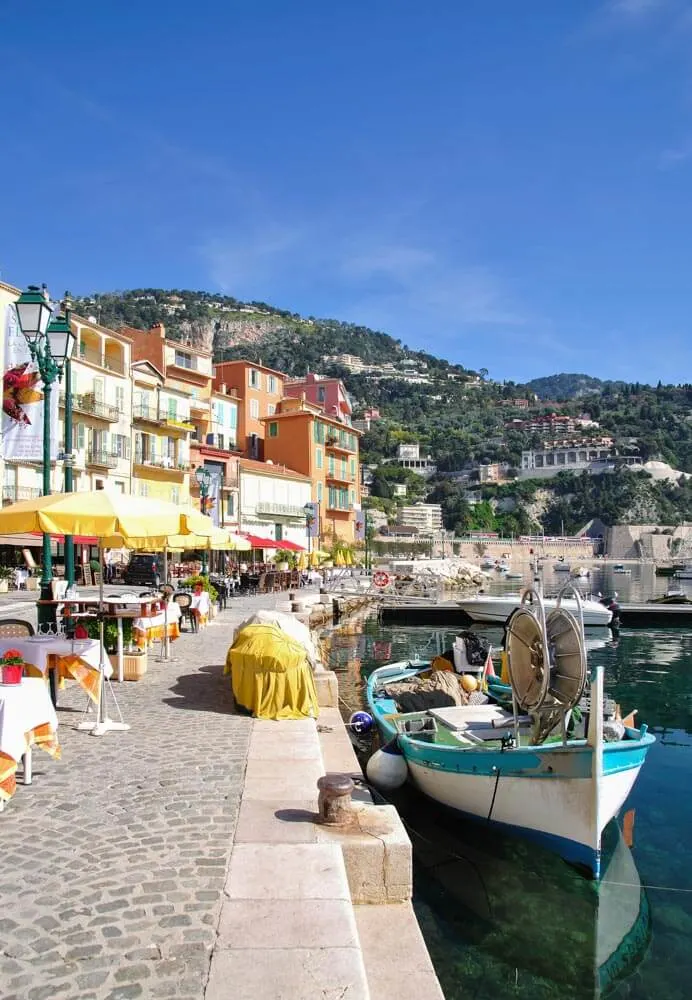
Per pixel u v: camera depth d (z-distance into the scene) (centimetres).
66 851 561
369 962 516
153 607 1551
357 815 650
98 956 417
